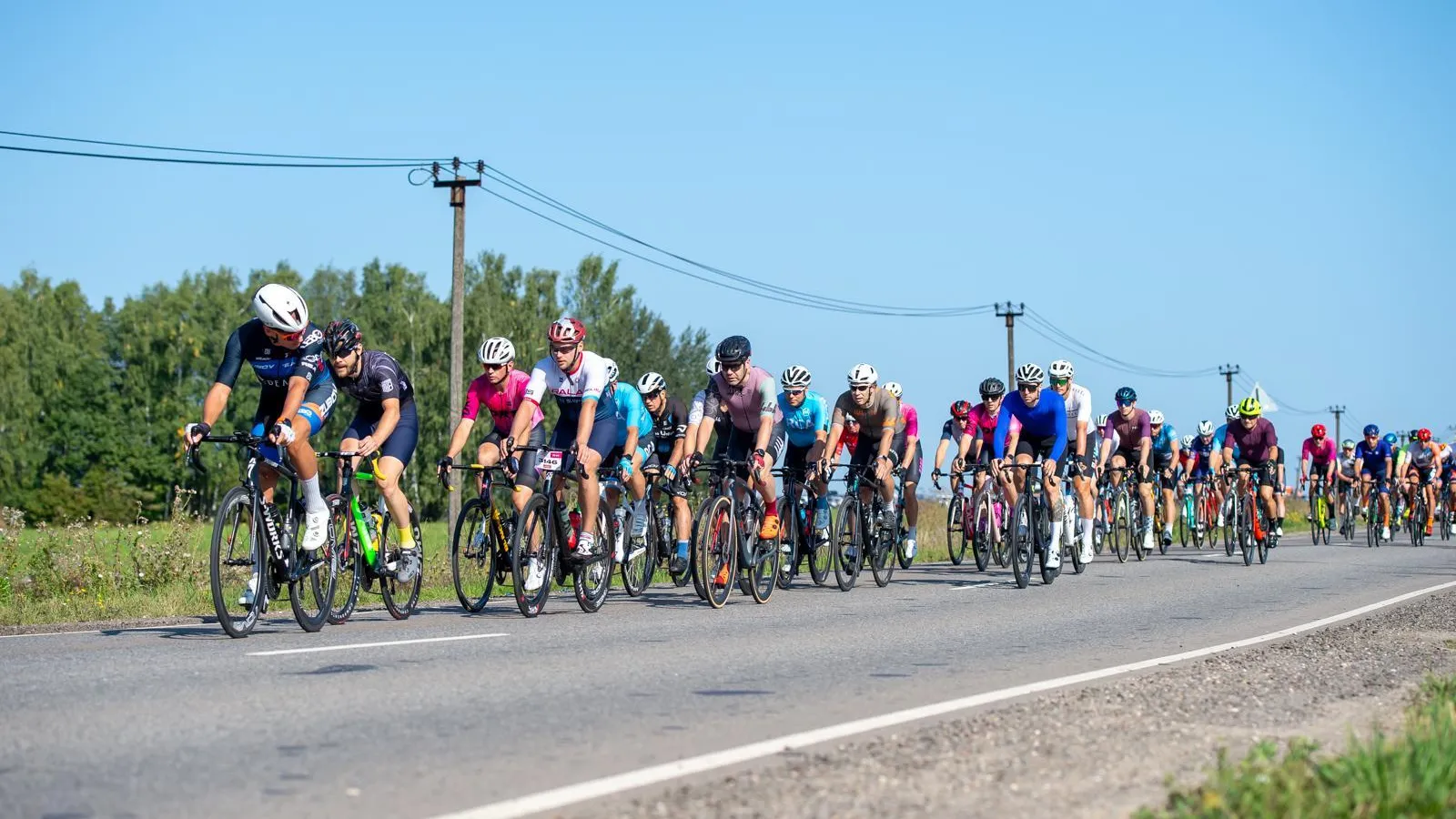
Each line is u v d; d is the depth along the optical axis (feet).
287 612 52.95
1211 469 108.58
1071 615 51.75
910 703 30.07
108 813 19.72
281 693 30.04
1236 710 29.50
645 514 62.18
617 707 28.94
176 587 63.52
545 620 48.80
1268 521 86.89
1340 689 32.81
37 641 40.93
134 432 323.78
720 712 28.58
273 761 23.17
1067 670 35.86
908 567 82.48
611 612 52.44
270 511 42.37
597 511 51.85
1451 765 21.76
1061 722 27.53
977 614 51.88
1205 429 110.52
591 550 51.26
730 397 58.29
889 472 64.54
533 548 50.08
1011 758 24.02
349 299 339.98
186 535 69.41
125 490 311.27
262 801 20.52
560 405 52.85
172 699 29.01
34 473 318.04
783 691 31.53
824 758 23.77
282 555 42.39
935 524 109.91
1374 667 36.76
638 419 57.67
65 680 31.68
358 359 46.39
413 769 22.74
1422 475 120.47
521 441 50.42
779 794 21.15
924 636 43.86
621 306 363.15
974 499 80.07
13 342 325.01
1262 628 47.29
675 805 20.43
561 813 19.99
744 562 56.44
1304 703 30.73
